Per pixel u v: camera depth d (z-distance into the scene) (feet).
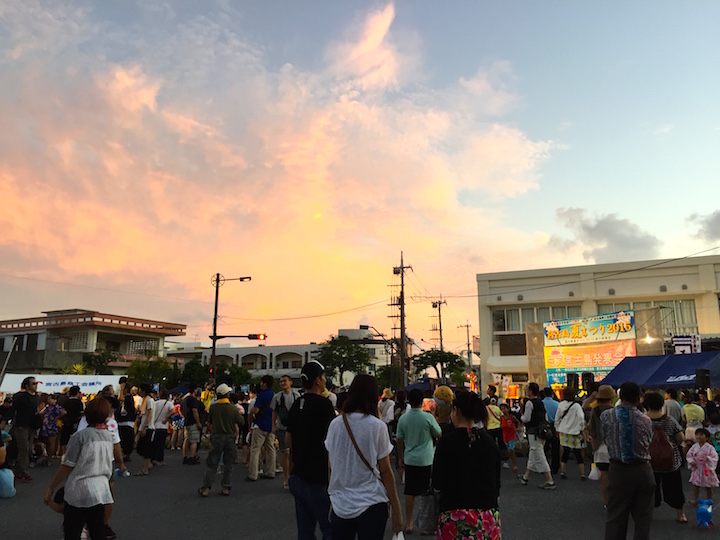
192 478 40.19
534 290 156.56
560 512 28.53
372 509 12.97
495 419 42.75
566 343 98.37
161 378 166.50
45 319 215.10
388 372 246.06
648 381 54.75
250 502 31.01
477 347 172.76
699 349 78.74
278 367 297.74
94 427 18.31
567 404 39.60
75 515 17.43
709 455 29.14
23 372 182.50
